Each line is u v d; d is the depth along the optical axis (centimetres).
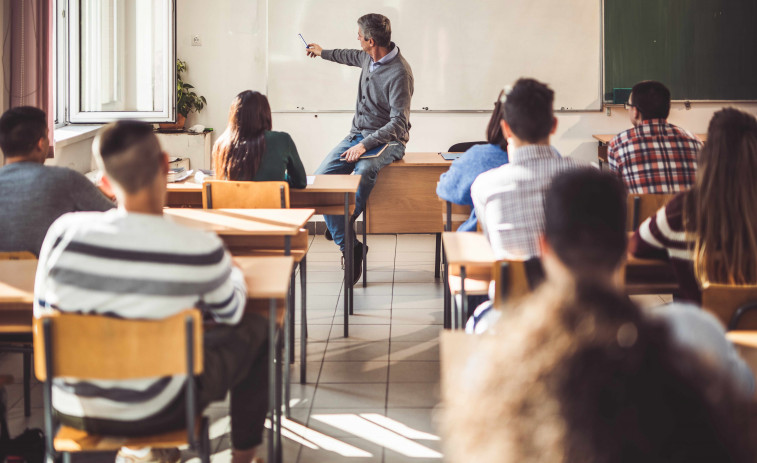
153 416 198
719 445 91
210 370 209
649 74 651
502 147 325
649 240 253
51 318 188
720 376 94
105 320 188
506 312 103
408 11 645
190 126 661
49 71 449
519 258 248
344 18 646
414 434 304
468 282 309
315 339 409
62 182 290
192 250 197
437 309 459
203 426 209
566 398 90
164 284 194
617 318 93
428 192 498
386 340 408
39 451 257
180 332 188
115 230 195
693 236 239
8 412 318
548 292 99
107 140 198
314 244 628
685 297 253
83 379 196
